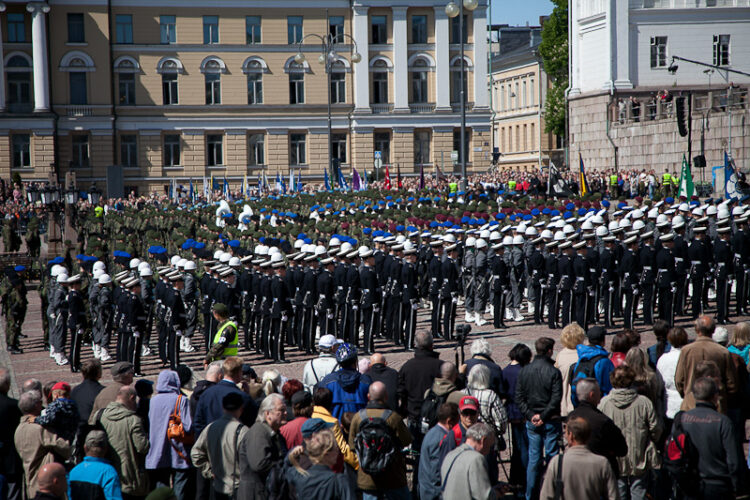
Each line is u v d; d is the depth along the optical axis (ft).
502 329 83.05
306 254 77.82
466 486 29.53
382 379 40.83
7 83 254.68
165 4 265.13
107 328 77.36
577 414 31.60
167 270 72.49
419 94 277.03
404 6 270.87
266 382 39.06
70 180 136.46
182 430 37.45
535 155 347.56
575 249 79.97
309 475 29.17
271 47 270.67
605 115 224.94
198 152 269.85
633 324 79.66
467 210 128.47
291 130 273.75
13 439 36.32
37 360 79.97
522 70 356.38
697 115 184.96
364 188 212.02
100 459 31.14
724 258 79.66
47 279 85.30
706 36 224.53
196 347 83.56
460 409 32.60
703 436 31.94
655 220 94.07
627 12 223.10
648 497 36.14
